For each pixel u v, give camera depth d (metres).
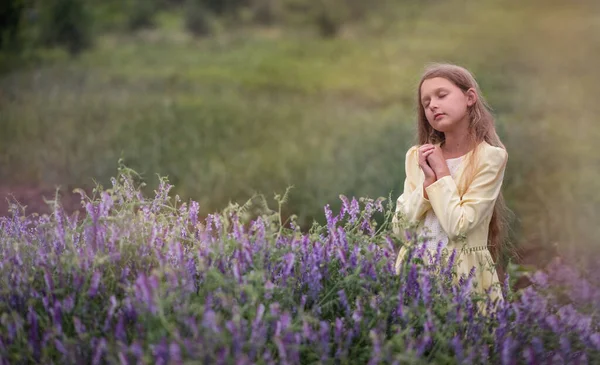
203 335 2.24
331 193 6.21
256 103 15.09
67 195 6.36
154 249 2.70
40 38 21.75
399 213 3.07
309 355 2.39
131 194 2.98
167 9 30.47
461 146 3.22
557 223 5.54
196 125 11.05
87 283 2.55
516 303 2.77
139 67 20.00
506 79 16.12
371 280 2.66
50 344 2.41
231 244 2.63
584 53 18.88
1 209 5.96
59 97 13.78
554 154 8.45
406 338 2.45
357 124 11.94
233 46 24.75
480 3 27.91
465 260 3.08
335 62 21.80
